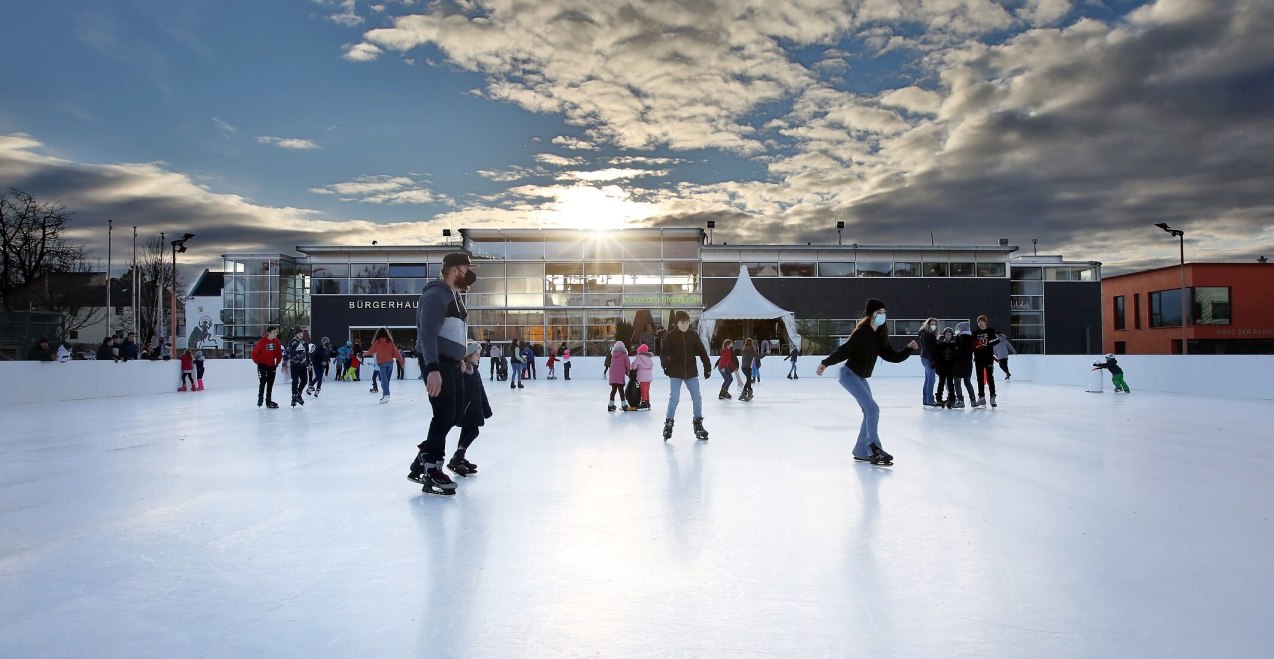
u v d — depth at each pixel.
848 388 5.88
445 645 2.24
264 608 2.57
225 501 4.45
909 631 2.32
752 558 3.15
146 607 2.58
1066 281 42.19
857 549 3.27
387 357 14.36
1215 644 2.19
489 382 24.06
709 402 13.62
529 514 4.05
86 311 47.53
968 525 3.71
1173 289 41.59
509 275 37.62
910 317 39.97
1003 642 2.22
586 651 2.18
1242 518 3.83
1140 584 2.75
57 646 2.23
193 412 11.98
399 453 6.71
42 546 3.41
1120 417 9.80
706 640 2.26
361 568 3.04
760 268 39.38
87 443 7.60
